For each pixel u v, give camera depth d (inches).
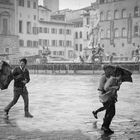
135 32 3417.8
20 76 494.6
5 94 850.8
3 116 511.8
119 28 3548.2
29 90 964.0
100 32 3742.6
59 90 962.7
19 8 3831.2
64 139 368.5
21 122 464.8
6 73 492.1
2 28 3651.6
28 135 386.6
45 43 4318.4
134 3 3403.1
